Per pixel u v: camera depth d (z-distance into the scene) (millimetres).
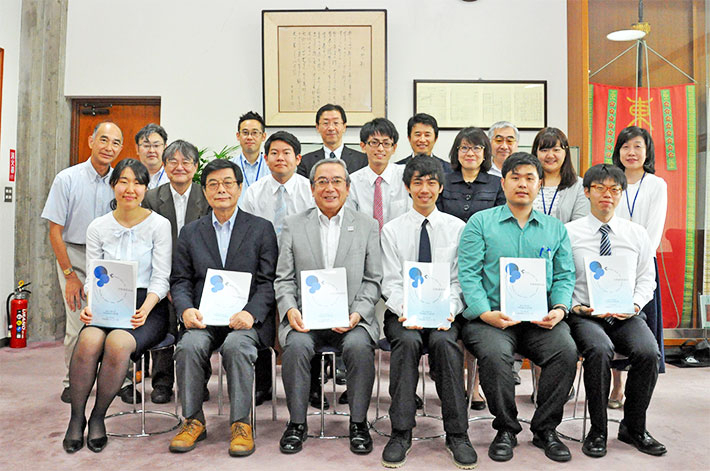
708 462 2121
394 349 2211
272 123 4543
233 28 4590
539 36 4590
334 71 4535
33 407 2768
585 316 2369
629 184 2834
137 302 2492
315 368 2756
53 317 4504
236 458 2143
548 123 4578
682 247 3832
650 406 2812
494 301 2348
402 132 4586
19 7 4418
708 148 3854
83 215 2961
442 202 2893
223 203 2445
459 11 4590
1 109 4176
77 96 4598
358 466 2076
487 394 2174
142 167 2508
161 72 4586
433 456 2184
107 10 4582
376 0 4582
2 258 4230
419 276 2285
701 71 3885
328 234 2516
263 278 2490
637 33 3895
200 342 2266
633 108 3883
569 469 2049
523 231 2357
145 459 2137
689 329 3820
